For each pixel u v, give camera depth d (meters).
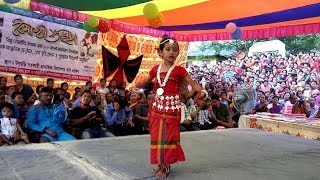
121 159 3.07
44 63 7.36
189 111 7.25
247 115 6.88
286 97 10.70
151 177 2.51
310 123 5.73
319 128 5.27
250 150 3.75
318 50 17.05
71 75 7.84
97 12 7.45
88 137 5.67
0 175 2.45
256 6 6.59
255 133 5.17
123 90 7.71
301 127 5.54
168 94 2.43
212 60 19.14
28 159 2.98
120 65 8.94
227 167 2.90
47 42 7.38
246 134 5.01
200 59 19.45
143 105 6.93
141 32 8.40
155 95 2.48
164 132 2.40
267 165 3.04
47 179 2.39
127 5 6.78
